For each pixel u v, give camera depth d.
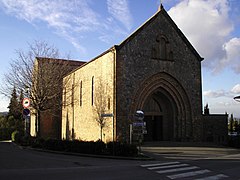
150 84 29.86
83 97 35.19
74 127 37.84
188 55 32.44
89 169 13.10
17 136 36.84
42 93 30.28
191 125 31.72
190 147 26.50
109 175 11.48
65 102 35.59
